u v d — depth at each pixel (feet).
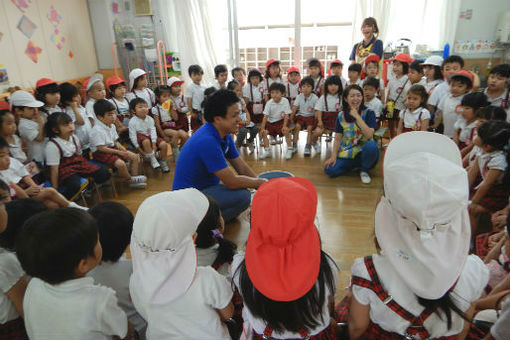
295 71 13.52
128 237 3.98
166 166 11.50
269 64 13.53
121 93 12.09
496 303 3.46
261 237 2.67
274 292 2.56
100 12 17.47
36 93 9.49
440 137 2.67
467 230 2.35
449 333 2.65
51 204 7.43
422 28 15.42
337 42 16.89
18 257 2.89
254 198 2.81
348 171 10.52
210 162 6.56
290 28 17.07
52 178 8.41
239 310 3.63
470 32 15.16
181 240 2.89
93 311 2.96
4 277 3.43
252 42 17.81
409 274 2.39
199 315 2.97
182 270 2.92
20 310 3.56
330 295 3.00
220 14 16.94
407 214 2.27
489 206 6.42
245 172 7.71
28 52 14.05
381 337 2.93
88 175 9.04
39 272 2.83
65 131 8.37
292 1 16.28
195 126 13.80
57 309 2.89
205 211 3.17
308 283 2.59
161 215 2.79
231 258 4.22
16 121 8.74
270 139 14.57
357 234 7.29
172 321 2.94
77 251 2.85
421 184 2.19
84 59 17.47
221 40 17.43
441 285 2.28
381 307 2.69
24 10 13.74
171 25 17.31
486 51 15.19
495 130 5.95
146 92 13.01
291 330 2.75
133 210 8.91
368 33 13.44
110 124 10.18
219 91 6.39
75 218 2.92
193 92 13.35
